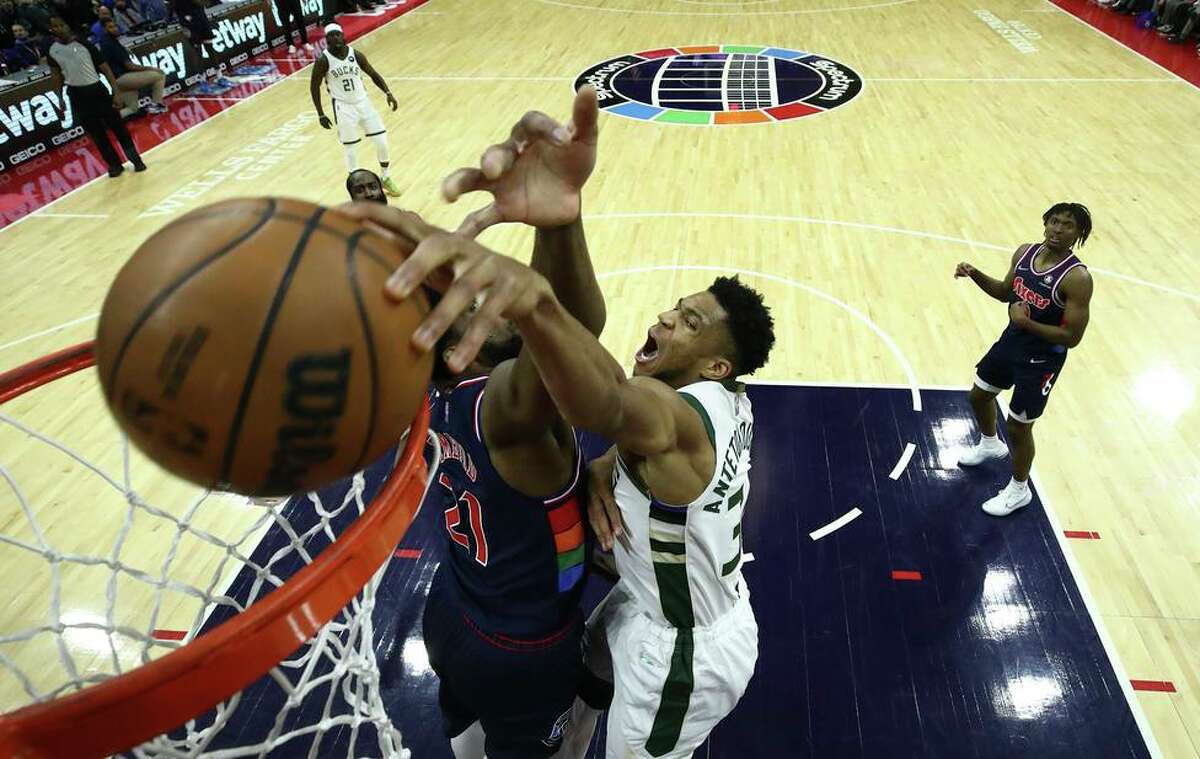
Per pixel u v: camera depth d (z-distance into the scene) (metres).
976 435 4.37
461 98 9.64
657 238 6.39
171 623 3.30
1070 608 3.40
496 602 1.82
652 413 1.43
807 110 9.13
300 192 7.36
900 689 3.11
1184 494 3.97
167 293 0.80
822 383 4.79
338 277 0.85
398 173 7.68
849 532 3.80
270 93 10.09
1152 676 3.12
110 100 7.53
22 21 9.27
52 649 3.17
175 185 7.57
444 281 0.98
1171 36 11.16
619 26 12.73
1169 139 8.09
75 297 5.77
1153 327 5.23
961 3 13.53
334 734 2.88
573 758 2.42
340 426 0.86
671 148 8.17
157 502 3.95
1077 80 9.85
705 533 1.81
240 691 1.03
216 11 10.87
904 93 9.59
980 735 2.94
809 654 3.25
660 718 2.00
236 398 0.81
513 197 1.19
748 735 2.96
